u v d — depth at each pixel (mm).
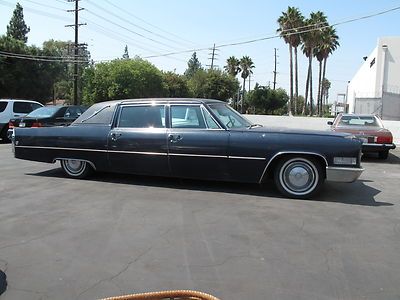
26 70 49594
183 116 7684
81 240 4945
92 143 8211
